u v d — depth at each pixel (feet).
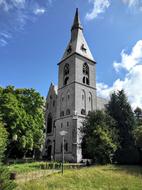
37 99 142.10
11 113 117.60
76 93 192.95
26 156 196.75
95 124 131.85
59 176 78.69
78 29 226.58
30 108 138.51
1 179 34.45
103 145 120.37
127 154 141.59
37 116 139.95
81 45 218.59
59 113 204.33
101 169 99.09
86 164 134.62
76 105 188.14
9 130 117.29
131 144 144.66
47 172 92.07
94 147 123.03
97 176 81.41
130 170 101.65
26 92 141.90
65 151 178.81
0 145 42.86
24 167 107.65
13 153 160.04
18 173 86.63
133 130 148.46
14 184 36.47
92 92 208.13
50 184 67.56
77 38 220.02
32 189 60.85
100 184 71.15
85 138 138.72
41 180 71.46
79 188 65.00
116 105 157.79
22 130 123.65
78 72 202.90
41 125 142.72
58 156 186.19
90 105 201.46
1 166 36.65
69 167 116.26
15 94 137.90
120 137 144.66
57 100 213.87
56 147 193.26
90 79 211.82
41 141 142.61
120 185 70.54
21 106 132.36
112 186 68.95
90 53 224.74
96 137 126.00
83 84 202.39
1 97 125.29
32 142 127.75
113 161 137.08
